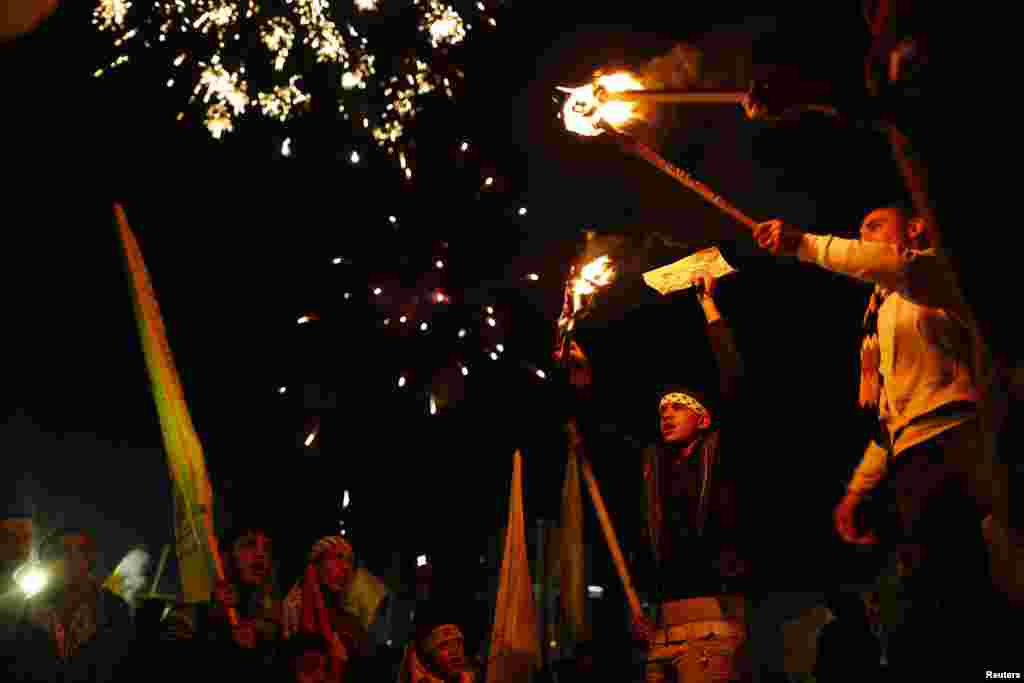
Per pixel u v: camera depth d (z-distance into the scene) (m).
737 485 5.32
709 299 5.48
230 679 5.73
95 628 5.86
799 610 8.09
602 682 6.68
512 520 6.16
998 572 3.43
